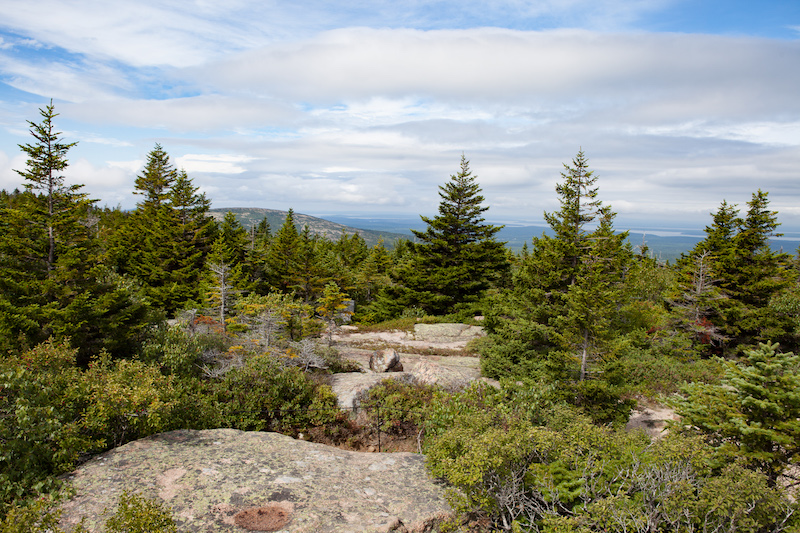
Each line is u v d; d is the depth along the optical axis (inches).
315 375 615.2
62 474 267.9
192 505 244.4
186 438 336.8
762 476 243.6
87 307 587.2
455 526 251.6
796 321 1002.1
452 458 287.6
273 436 359.9
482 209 1505.9
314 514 247.6
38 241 666.8
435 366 725.3
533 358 722.8
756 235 1050.1
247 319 796.6
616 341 623.5
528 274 858.1
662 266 1813.5
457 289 1496.1
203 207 1632.6
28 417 253.8
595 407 573.6
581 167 949.8
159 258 1493.6
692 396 372.8
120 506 189.5
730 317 1031.6
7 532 176.4
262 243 2060.8
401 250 2834.6
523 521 251.1
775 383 324.5
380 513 257.4
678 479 248.8
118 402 318.3
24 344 523.2
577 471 264.8
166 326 654.5
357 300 2028.8
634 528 223.9
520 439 266.2
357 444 505.0
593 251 874.8
